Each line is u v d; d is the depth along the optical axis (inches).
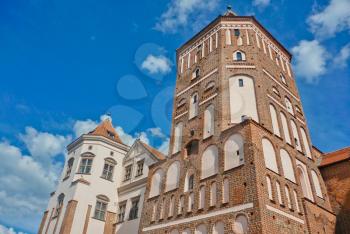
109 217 1381.6
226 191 827.4
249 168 800.3
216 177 879.7
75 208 1317.7
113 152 1571.1
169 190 1032.2
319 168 1130.0
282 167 901.8
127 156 1573.6
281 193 826.2
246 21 1305.4
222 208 802.2
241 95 1048.8
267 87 1116.5
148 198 1104.8
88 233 1295.5
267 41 1339.8
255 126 890.7
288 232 756.0
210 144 976.9
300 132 1151.6
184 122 1168.2
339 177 1071.6
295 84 1350.9
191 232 850.8
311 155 1130.0
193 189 935.7
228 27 1300.4
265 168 823.7
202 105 1127.6
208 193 871.1
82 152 1526.8
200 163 970.1
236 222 748.0
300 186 926.4
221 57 1183.6
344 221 981.2
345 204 1008.9
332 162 1104.8
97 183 1435.8
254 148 829.2
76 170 1466.5
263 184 775.7
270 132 943.0
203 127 1057.5
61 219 1321.4
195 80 1254.9
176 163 1076.5
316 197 994.1
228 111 1013.2
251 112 1001.5
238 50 1203.9
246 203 751.1
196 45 1398.9
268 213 729.0
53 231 1317.7
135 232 1210.6
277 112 1075.3
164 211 995.3
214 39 1302.9
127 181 1459.2
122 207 1393.9
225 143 924.0
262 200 736.3
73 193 1358.3
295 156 1014.4
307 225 838.5
